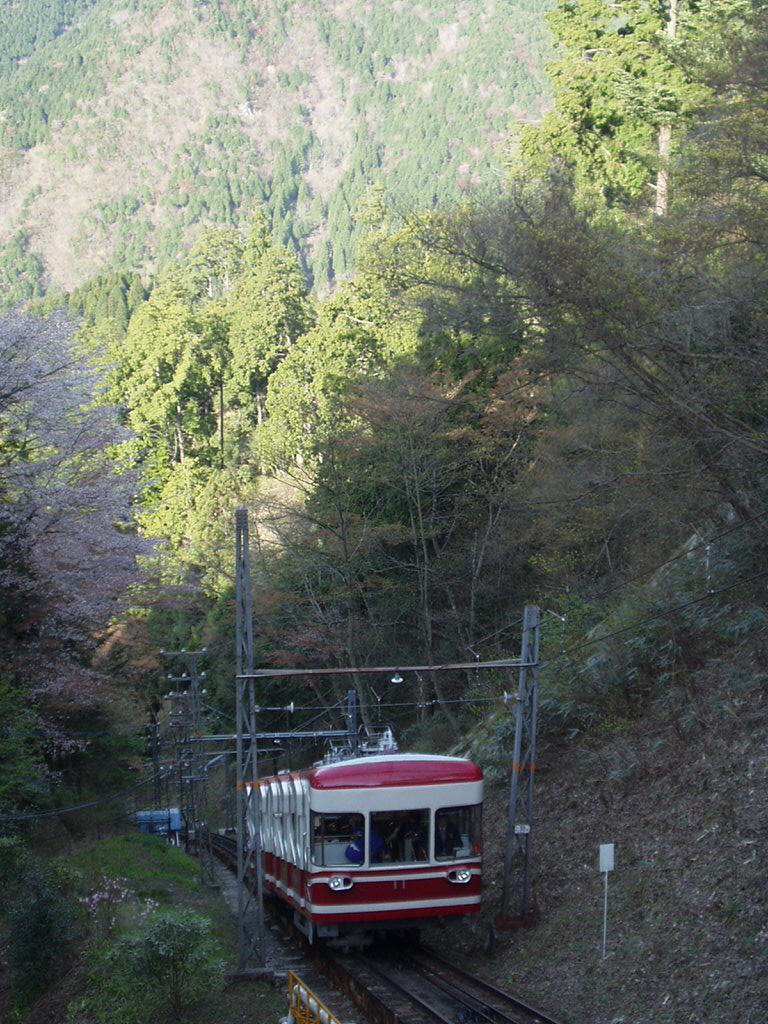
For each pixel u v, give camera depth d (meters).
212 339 71.12
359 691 32.69
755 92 18.62
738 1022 11.43
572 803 19.44
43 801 28.89
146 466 31.64
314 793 17.08
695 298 18.12
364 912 16.67
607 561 27.73
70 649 29.17
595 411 23.05
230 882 29.72
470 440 31.58
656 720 19.44
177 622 42.44
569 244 17.67
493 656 31.42
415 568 33.66
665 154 28.31
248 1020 15.33
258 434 52.59
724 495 19.50
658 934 14.02
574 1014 13.62
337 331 46.41
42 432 27.08
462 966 16.89
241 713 18.33
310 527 34.72
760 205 18.11
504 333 20.97
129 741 36.94
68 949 18.11
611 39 32.09
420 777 17.27
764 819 14.47
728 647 19.62
